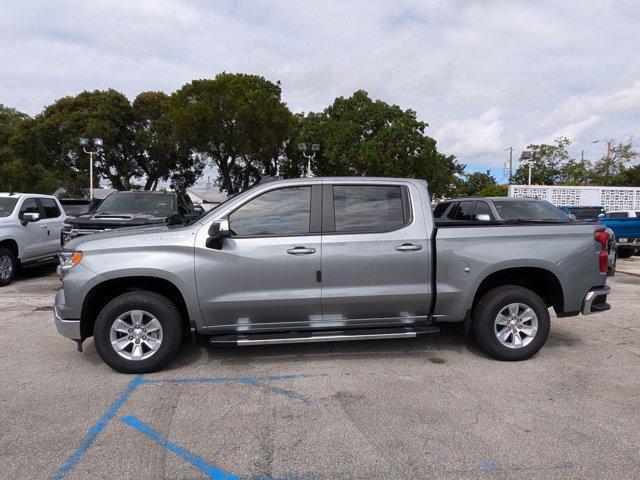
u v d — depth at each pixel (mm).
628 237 15039
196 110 33562
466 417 3717
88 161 36969
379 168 32312
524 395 4141
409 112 33031
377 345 5562
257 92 35094
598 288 5051
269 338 4629
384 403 3982
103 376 4602
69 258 4625
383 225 4832
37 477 2912
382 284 4770
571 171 52188
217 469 3018
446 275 4828
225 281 4594
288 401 4031
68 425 3592
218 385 4387
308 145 35406
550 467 3016
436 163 34750
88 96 38875
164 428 3551
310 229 4750
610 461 3088
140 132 39344
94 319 4891
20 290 9148
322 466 3045
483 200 10336
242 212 4750
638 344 5691
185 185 44469
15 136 37062
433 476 2926
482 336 4945
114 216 9383
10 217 9711
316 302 4695
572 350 5438
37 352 5320
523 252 4859
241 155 38719
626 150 48906
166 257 4555
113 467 3031
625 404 3959
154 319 4617
